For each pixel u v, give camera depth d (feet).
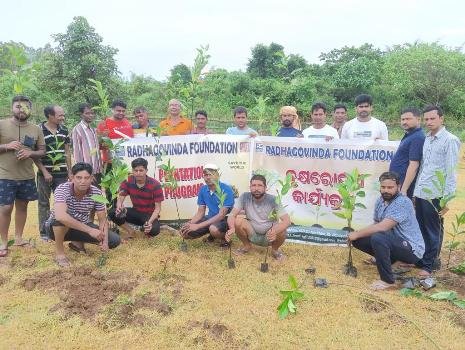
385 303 14.92
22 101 17.94
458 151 16.92
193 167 22.58
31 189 19.10
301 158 21.52
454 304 15.02
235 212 18.80
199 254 19.27
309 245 21.31
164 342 12.34
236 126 25.05
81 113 21.15
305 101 92.73
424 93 103.35
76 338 12.44
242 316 13.84
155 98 92.63
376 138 21.47
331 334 12.99
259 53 108.99
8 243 18.65
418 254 16.61
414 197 18.03
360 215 21.03
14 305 14.21
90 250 19.38
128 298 14.73
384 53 124.88
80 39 65.72
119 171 17.44
